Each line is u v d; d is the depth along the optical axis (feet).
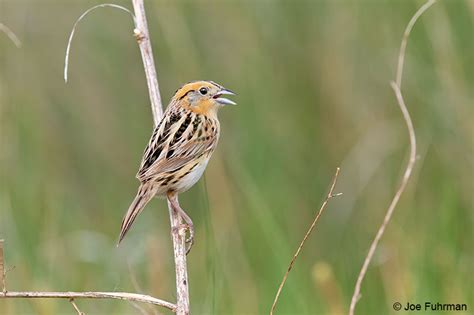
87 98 46.44
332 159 44.73
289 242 42.55
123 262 40.52
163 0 42.93
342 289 39.47
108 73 45.91
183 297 27.35
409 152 42.83
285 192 43.24
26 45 46.01
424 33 42.91
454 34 41.93
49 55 46.29
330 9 44.42
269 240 38.96
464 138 41.70
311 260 42.83
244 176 40.60
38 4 46.06
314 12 44.50
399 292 37.17
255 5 44.70
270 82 44.50
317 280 37.76
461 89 41.78
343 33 44.47
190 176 31.68
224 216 41.96
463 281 37.50
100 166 46.57
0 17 45.52
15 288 39.11
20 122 44.57
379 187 43.75
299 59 44.86
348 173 44.37
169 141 31.40
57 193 44.96
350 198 43.98
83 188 46.83
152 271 37.93
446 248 38.32
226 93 33.76
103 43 45.60
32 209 42.78
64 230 43.91
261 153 43.52
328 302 37.37
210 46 44.93
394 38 43.73
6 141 43.52
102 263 41.39
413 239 39.91
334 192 44.21
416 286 36.52
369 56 44.50
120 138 46.32
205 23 44.86
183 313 27.04
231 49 44.86
